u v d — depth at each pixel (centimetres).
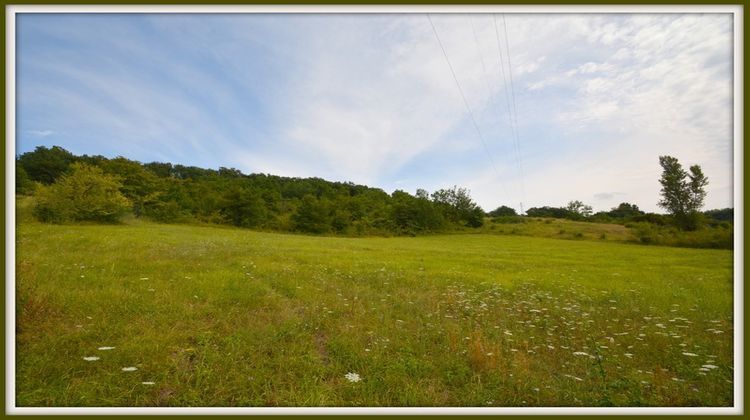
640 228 5944
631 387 447
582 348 619
